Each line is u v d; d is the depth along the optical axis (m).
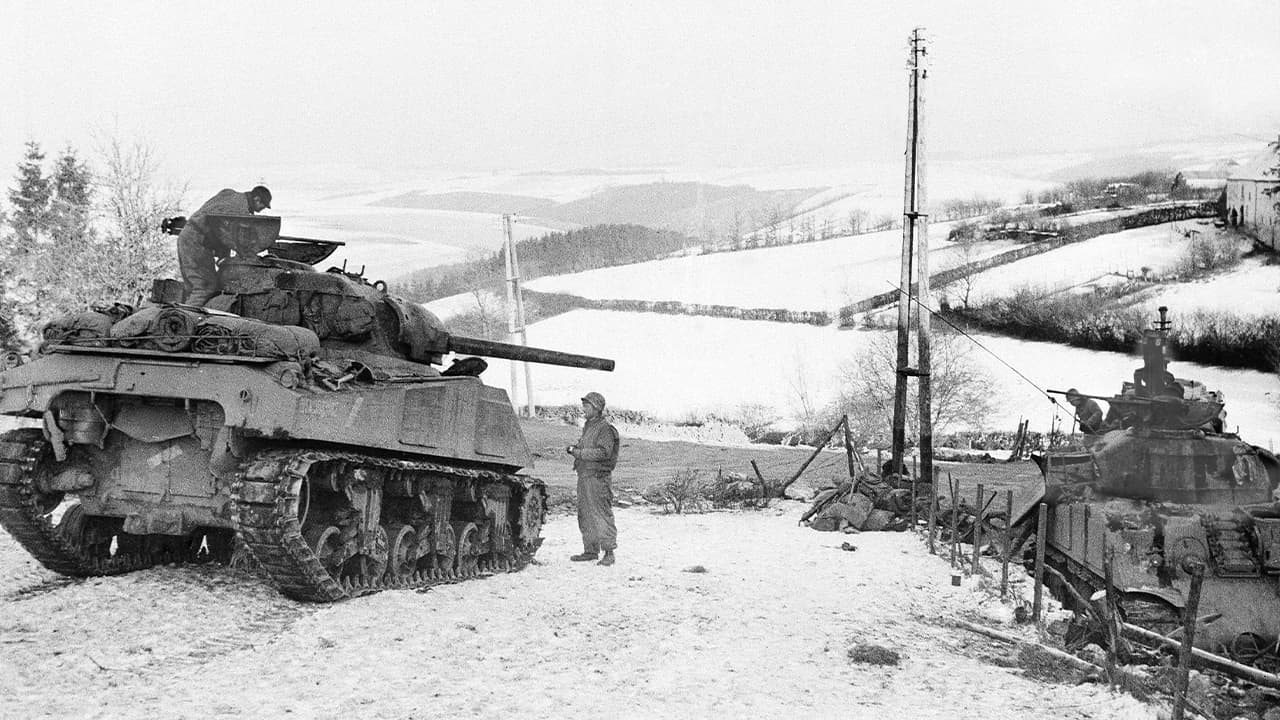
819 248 106.94
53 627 9.84
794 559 17.02
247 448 11.19
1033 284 68.88
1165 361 15.52
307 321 13.12
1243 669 9.66
